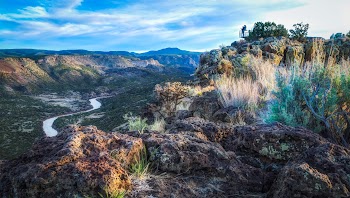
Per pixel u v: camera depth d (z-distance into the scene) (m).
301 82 4.80
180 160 2.65
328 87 4.67
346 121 4.09
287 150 3.03
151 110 9.24
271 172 2.82
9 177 2.37
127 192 2.27
